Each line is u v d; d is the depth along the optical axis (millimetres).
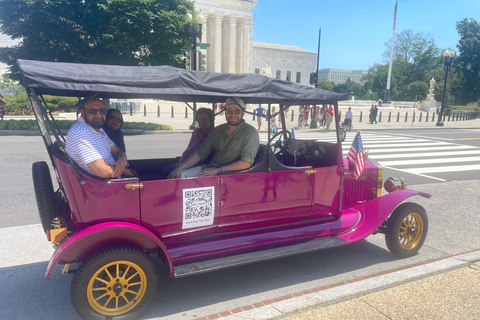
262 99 3928
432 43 71000
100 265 2607
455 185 7492
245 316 2814
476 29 60531
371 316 2754
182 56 18859
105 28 16984
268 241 3373
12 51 16375
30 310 2939
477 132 22047
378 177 4352
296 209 3576
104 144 3158
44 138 2773
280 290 3299
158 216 2900
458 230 4918
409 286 3246
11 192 6426
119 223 2705
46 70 2477
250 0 59062
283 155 4406
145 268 2756
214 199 3104
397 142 15344
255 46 80188
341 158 3773
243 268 3787
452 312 2803
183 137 15328
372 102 48031
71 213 2721
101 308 2695
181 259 3008
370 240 4617
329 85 97125
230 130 3461
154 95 3758
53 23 16078
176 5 17391
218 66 57094
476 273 3506
